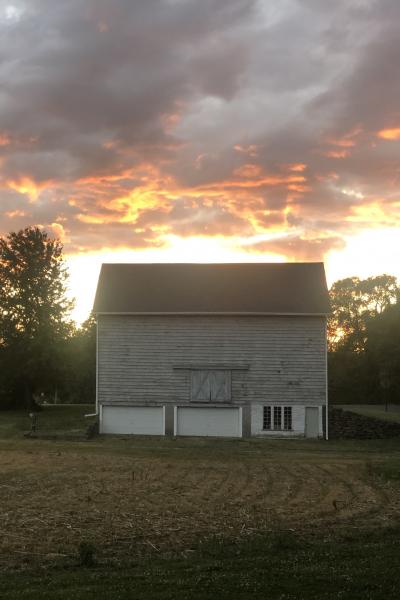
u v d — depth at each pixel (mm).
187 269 44625
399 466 25172
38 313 52000
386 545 11633
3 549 11695
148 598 7801
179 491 18875
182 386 39531
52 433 37656
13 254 52875
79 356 64688
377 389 74438
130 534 13023
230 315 39438
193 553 11422
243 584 8375
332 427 38500
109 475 22062
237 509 16078
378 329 69688
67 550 11672
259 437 38594
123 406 39781
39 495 17750
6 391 53688
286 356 39156
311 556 10570
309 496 18375
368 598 7738
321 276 42656
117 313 39594
